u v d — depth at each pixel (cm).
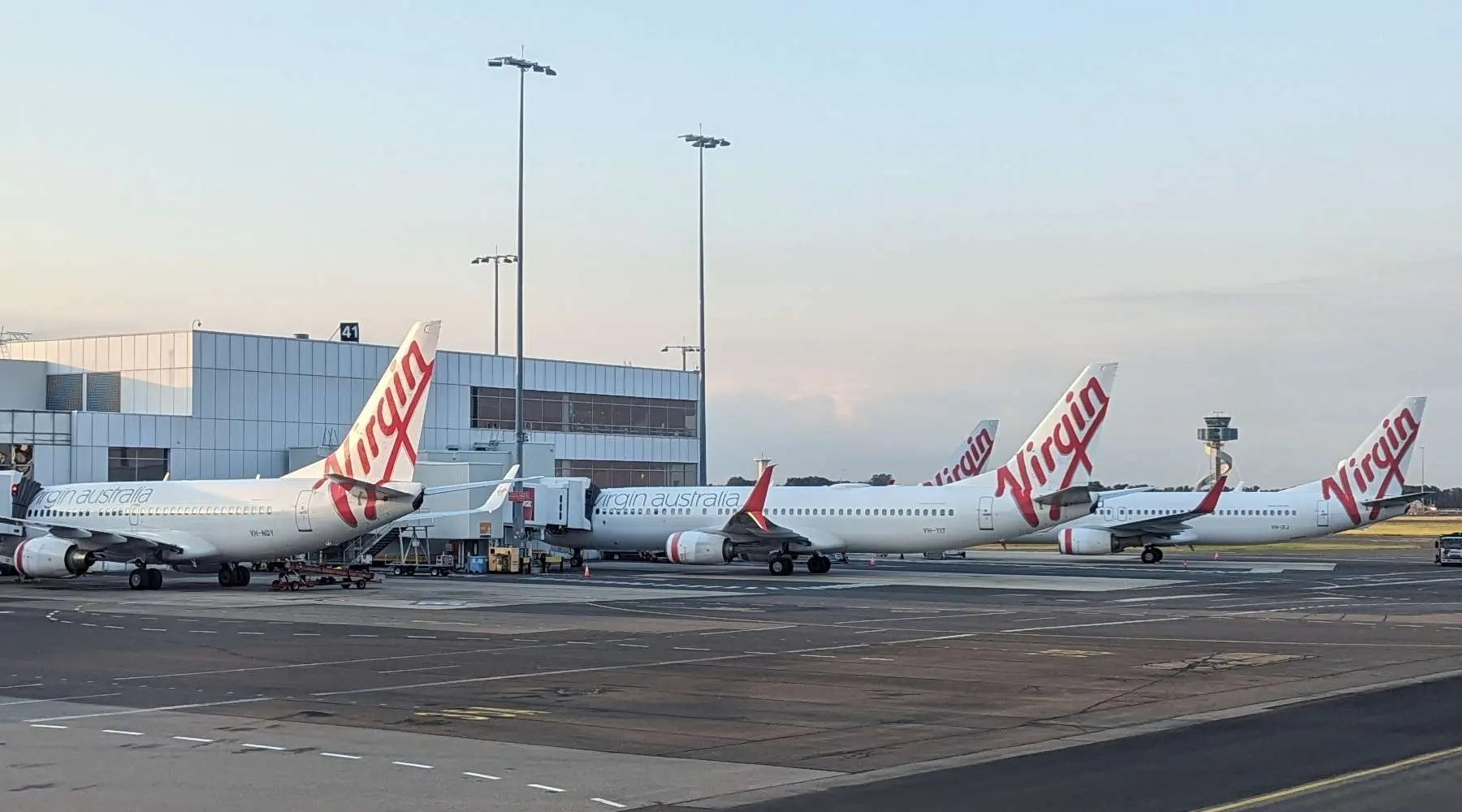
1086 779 1870
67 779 1919
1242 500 9619
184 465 8531
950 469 10894
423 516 7350
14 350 9412
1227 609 5134
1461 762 1970
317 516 6250
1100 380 7262
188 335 8606
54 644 3841
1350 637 4003
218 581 7094
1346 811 1641
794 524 7806
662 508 8388
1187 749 2102
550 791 1823
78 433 8050
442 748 2166
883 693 2792
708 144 9519
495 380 10119
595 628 4297
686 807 1719
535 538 8462
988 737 2250
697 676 3097
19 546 6550
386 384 6169
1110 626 4375
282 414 9050
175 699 2738
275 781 1895
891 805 1717
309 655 3541
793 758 2067
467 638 3984
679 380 11556
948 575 7756
